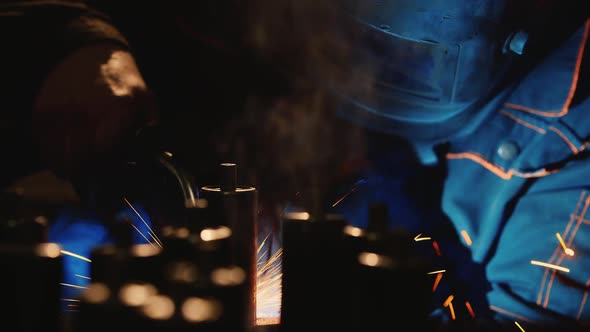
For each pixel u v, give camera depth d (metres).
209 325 0.47
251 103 1.53
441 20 1.19
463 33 1.22
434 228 1.60
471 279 1.46
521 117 1.57
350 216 1.55
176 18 1.46
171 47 1.49
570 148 1.52
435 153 1.63
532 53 1.49
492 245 1.54
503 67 1.34
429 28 1.21
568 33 1.54
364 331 0.57
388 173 1.64
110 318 0.48
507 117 1.59
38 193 1.28
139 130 0.94
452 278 1.45
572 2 1.49
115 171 1.03
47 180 1.31
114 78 0.98
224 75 1.51
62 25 1.04
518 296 1.41
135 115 0.98
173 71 1.51
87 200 1.30
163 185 1.31
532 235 1.49
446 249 1.55
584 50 1.52
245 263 0.76
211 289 0.50
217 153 1.53
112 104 0.96
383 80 1.37
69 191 1.33
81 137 0.97
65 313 0.65
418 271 0.56
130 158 0.95
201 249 0.53
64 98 0.97
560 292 1.37
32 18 1.05
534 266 1.43
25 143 1.18
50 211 1.30
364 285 0.58
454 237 1.59
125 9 1.45
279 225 1.46
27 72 1.05
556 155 1.53
